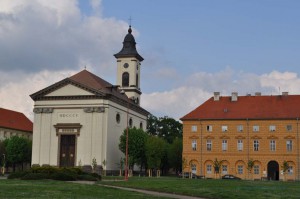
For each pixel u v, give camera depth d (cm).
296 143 9569
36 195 3089
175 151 11769
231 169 9888
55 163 10281
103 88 10581
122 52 12725
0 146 12100
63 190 3681
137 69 12875
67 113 10406
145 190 4475
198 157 10106
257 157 9762
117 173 10612
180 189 4347
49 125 10475
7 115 15062
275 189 4622
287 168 9394
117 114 10838
